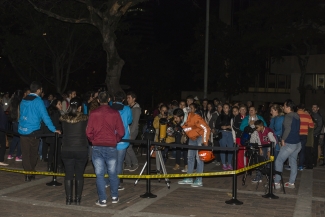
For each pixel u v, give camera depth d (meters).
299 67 34.19
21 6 23.72
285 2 30.27
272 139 10.02
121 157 8.61
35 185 9.27
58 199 8.14
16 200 7.99
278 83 50.50
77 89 40.25
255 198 8.73
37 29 23.84
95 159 7.61
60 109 11.19
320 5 32.41
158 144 8.38
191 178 9.97
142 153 15.41
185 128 9.56
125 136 8.66
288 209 7.90
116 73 17.03
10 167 11.41
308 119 12.70
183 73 51.72
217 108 13.88
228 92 33.59
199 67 34.25
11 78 37.62
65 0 23.20
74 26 24.38
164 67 45.62
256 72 34.44
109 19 16.56
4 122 11.60
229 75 33.34
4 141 11.62
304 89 32.28
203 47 32.81
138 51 34.69
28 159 9.61
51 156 10.95
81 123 7.59
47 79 28.28
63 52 26.33
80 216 7.07
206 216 7.24
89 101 11.52
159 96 35.47
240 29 35.03
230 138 12.41
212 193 9.06
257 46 30.86
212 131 12.23
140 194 8.77
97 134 7.52
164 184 9.84
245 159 11.34
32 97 9.47
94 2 22.98
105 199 7.70
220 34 32.59
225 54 32.75
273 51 34.75
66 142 7.59
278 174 9.31
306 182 10.80
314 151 14.07
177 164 12.05
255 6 31.41
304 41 30.94
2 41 28.05
